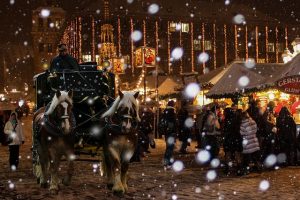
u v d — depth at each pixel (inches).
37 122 426.9
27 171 591.5
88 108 458.3
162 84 1304.1
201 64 3129.9
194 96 1141.1
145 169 606.2
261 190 425.1
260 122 611.8
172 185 461.1
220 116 794.2
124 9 2908.5
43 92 478.3
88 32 2819.9
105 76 471.5
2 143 1091.9
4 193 415.5
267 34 3292.3
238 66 796.6
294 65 621.0
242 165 540.1
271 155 602.5
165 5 3090.6
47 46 4202.8
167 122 633.0
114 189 384.5
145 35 2955.2
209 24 3169.3
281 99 807.7
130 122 378.3
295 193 407.2
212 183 474.6
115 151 383.2
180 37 3078.2
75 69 489.1
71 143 400.5
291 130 619.8
